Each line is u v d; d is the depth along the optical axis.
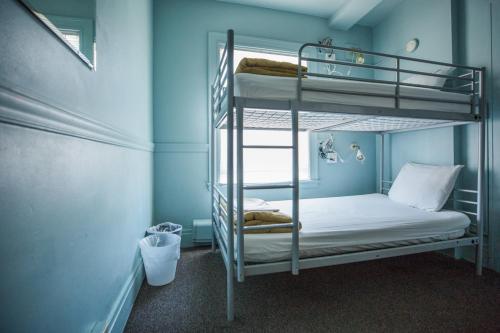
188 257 2.49
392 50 3.17
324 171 3.29
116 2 1.42
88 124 0.98
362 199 2.81
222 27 2.92
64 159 0.83
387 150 3.29
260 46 3.00
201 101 2.86
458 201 2.36
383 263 2.34
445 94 1.96
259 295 1.79
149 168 2.47
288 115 1.85
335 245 1.62
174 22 2.79
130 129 1.74
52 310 0.75
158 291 1.84
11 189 0.59
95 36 1.08
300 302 1.70
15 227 0.60
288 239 1.54
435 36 2.61
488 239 2.21
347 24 3.22
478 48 2.27
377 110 1.75
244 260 1.48
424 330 1.41
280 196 3.11
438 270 2.18
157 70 2.75
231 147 1.45
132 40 1.80
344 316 1.54
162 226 2.45
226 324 1.48
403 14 3.01
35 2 0.67
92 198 1.05
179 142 2.81
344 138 3.36
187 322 1.50
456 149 2.45
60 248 0.80
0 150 0.55
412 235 1.83
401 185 2.67
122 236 1.49
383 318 1.52
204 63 2.87
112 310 1.28
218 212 2.25
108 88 1.28
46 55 0.73
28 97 0.62
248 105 1.46
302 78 1.62
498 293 1.79
